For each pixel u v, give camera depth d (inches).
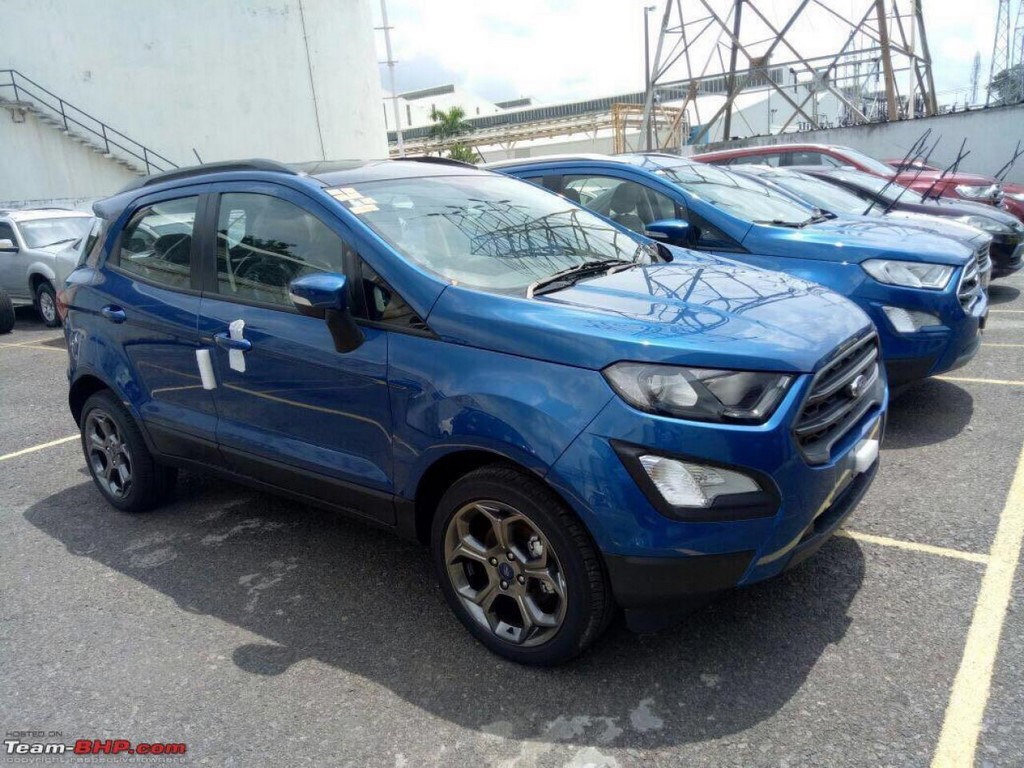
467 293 116.2
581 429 100.7
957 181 445.7
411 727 105.3
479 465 118.3
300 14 1005.2
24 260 466.0
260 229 141.5
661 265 144.3
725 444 97.7
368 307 123.7
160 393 160.2
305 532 166.1
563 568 106.0
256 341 136.2
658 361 100.5
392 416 120.0
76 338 177.2
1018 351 266.5
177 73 936.3
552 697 108.7
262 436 141.8
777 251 201.8
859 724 99.3
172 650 126.8
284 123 1011.3
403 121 2765.7
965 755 93.1
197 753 103.4
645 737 100.0
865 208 296.0
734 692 107.0
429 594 138.7
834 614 122.5
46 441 242.2
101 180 917.2
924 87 959.0
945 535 144.1
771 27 893.2
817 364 104.7
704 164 254.5
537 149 2213.3
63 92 892.6
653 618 105.9
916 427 199.9
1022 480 164.2
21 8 864.3
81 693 117.4
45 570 157.1
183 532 169.8
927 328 185.2
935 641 114.3
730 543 99.2
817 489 104.6
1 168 863.7
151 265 161.9
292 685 115.8
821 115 1181.7
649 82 991.0
